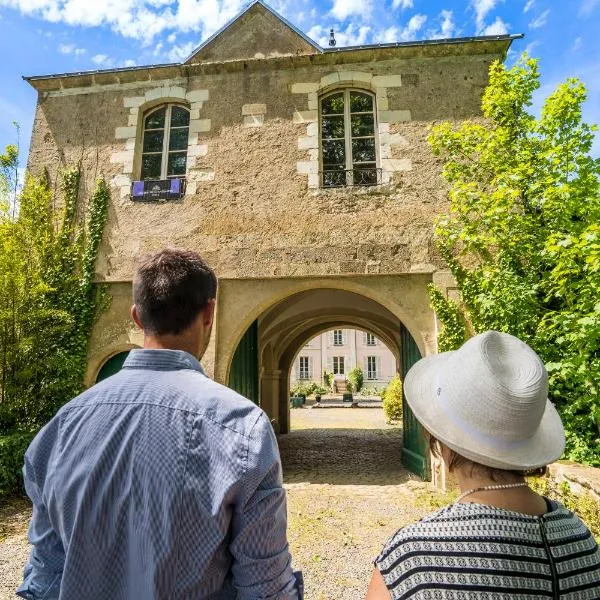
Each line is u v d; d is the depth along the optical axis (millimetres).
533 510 1068
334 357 40188
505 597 929
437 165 7809
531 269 6500
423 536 1031
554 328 5840
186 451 1183
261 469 1187
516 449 1116
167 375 1338
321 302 12586
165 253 1523
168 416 1227
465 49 8070
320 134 8305
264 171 8094
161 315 1417
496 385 1128
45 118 8922
